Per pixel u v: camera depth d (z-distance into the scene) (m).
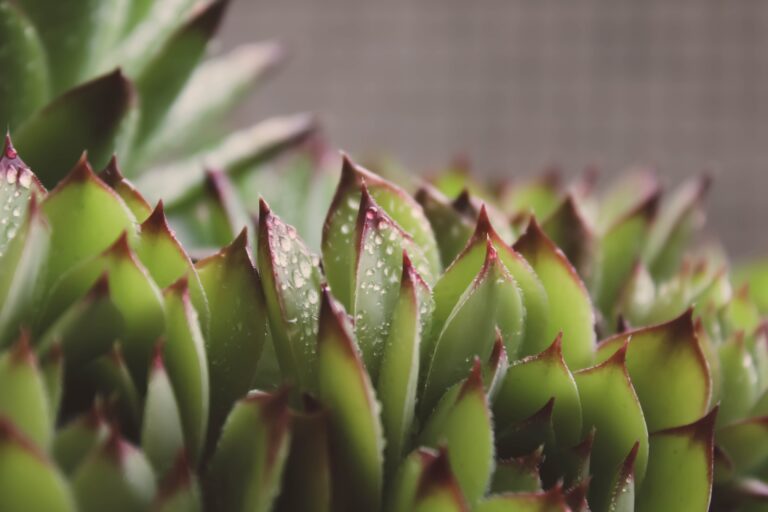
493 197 0.34
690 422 0.25
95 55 0.29
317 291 0.24
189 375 0.23
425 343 0.24
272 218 0.24
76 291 0.23
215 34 0.30
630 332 0.25
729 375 0.27
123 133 0.28
